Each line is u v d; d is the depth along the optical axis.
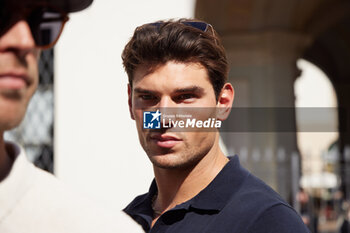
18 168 0.74
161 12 5.39
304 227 1.59
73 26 5.41
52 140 5.66
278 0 9.96
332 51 18.14
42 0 0.72
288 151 9.67
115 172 5.25
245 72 10.27
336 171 7.97
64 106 5.38
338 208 7.76
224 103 1.86
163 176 1.79
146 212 1.89
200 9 5.79
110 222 0.77
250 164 7.87
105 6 5.40
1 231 0.72
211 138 1.74
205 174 1.73
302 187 7.47
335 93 18.67
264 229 1.53
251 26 10.27
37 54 0.75
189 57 1.66
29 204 0.74
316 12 12.20
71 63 5.41
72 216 0.75
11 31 0.69
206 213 1.64
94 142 5.31
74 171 5.29
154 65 1.67
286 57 10.31
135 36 1.74
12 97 0.69
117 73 5.35
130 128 5.29
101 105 5.34
